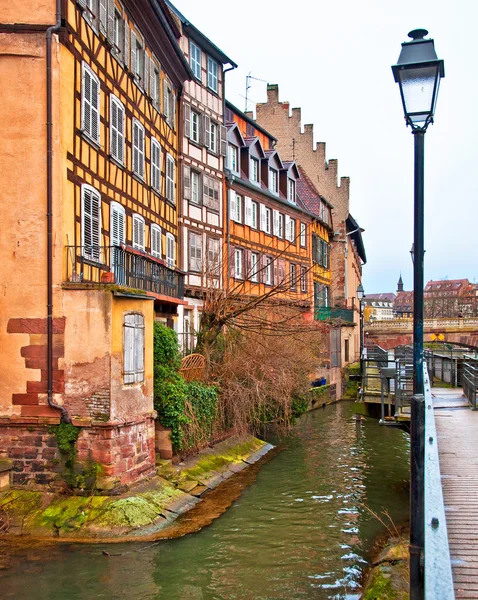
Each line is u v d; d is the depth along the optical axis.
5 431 11.95
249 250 27.97
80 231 13.07
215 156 24.75
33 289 12.01
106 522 10.96
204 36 23.05
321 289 38.75
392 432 23.23
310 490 14.67
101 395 11.77
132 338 12.60
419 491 5.72
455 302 114.12
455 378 21.92
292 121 41.19
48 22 12.21
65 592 8.60
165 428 14.45
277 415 20.86
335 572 9.64
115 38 15.64
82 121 13.19
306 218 35.56
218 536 11.14
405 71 5.94
